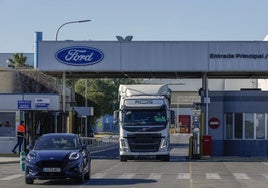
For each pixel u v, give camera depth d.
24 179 27.14
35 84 63.31
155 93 40.88
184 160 42.91
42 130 54.81
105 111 105.69
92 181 26.17
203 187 23.36
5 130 46.91
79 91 103.69
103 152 58.59
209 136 44.78
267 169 34.09
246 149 48.47
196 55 45.47
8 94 47.12
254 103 48.53
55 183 25.12
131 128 39.75
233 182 25.67
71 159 24.27
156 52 45.62
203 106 47.56
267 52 45.22
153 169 33.88
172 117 42.00
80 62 45.84
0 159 41.09
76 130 54.97
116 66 45.75
